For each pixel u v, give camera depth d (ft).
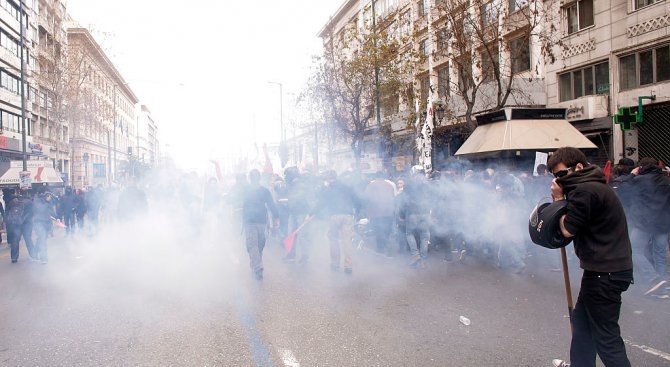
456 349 14.39
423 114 59.72
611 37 54.44
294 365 13.39
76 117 112.47
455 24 49.85
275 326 16.99
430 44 82.58
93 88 163.32
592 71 57.72
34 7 123.24
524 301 19.69
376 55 66.59
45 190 43.27
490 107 64.49
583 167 11.16
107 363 13.88
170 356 14.28
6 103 107.24
